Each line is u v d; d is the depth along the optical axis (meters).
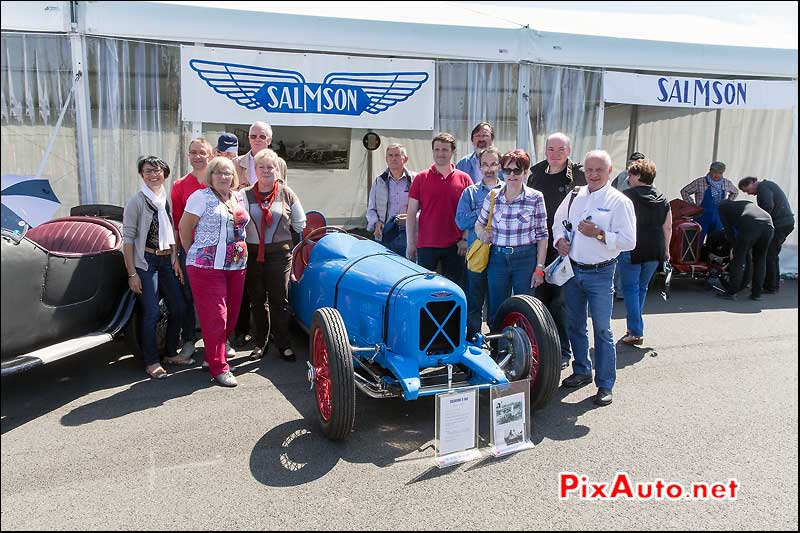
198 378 4.48
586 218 3.95
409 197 5.16
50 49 6.16
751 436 3.62
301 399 4.11
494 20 8.00
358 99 6.93
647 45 7.64
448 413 3.24
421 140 8.47
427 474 3.14
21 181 5.11
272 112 6.68
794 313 6.72
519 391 3.44
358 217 8.62
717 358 5.12
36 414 3.82
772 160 9.54
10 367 3.51
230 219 4.18
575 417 3.89
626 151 10.24
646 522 2.74
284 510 2.80
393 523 2.72
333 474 3.13
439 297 3.46
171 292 4.58
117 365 4.75
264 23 6.44
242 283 4.43
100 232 4.62
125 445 3.41
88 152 6.30
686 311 6.81
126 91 6.41
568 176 4.51
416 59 7.05
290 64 6.65
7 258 3.58
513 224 4.18
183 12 6.24
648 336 5.79
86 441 3.46
